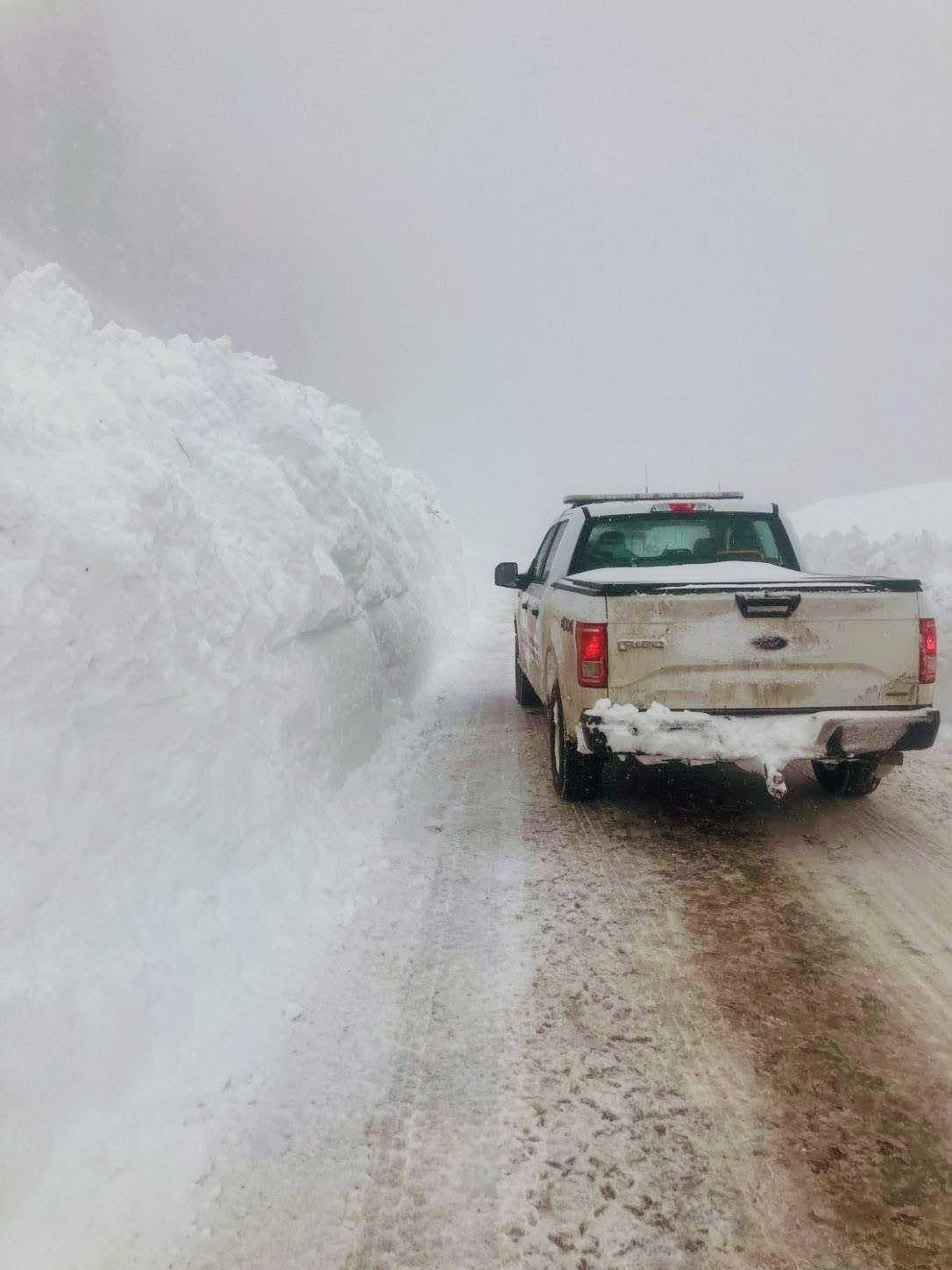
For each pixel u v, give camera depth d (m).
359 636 5.65
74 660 2.51
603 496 6.24
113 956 2.51
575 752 4.74
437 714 7.45
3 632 2.31
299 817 3.98
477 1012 2.83
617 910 3.57
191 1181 2.09
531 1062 2.56
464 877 3.93
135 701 2.81
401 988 2.97
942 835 4.43
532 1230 1.96
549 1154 2.19
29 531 2.46
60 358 3.54
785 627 4.07
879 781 4.90
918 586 4.12
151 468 3.07
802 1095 2.39
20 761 2.34
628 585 4.09
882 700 4.12
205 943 2.91
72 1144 2.12
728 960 3.16
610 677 4.11
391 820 4.66
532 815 4.80
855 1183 2.07
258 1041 2.65
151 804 2.89
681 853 4.23
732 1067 2.52
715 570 4.75
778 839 4.40
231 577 3.55
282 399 5.41
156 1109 2.31
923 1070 2.50
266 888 3.43
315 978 3.04
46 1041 2.12
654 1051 2.61
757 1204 2.01
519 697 7.80
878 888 3.77
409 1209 2.02
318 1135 2.26
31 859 2.32
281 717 3.95
